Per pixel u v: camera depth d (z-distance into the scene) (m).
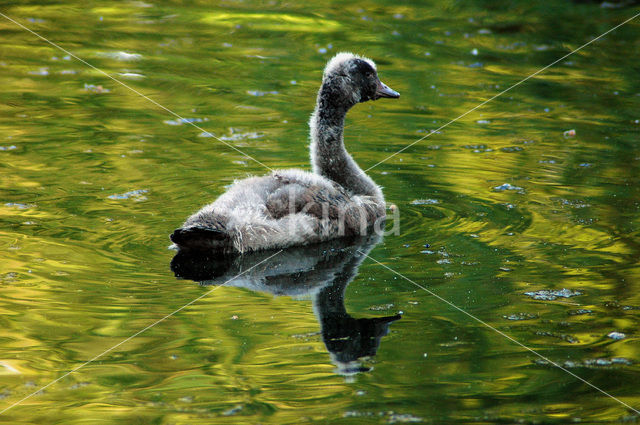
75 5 29.61
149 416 7.67
